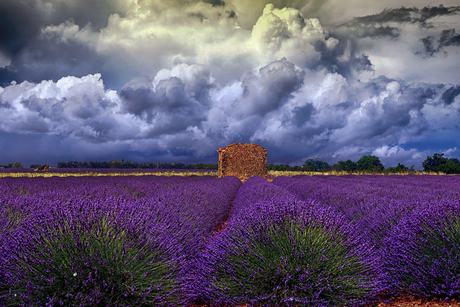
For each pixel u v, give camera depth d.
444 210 2.95
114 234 2.30
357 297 2.27
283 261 2.37
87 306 1.85
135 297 2.01
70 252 2.03
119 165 67.31
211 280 2.56
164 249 2.50
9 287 1.88
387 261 2.85
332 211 3.18
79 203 2.76
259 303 2.29
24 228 2.29
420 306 2.30
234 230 2.96
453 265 2.38
